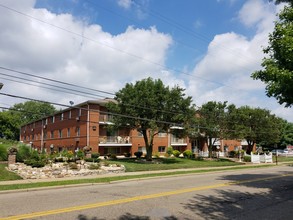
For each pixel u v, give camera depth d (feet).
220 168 91.50
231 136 134.10
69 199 34.88
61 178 58.03
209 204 32.01
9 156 67.05
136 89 107.24
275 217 26.37
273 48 44.96
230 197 36.70
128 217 25.89
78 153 87.61
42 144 178.81
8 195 38.99
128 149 145.38
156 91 109.40
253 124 155.12
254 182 53.93
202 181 55.62
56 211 27.99
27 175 56.49
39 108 280.10
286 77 39.91
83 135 131.44
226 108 137.69
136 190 42.80
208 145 154.20
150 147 115.14
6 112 257.75
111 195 37.93
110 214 26.91
